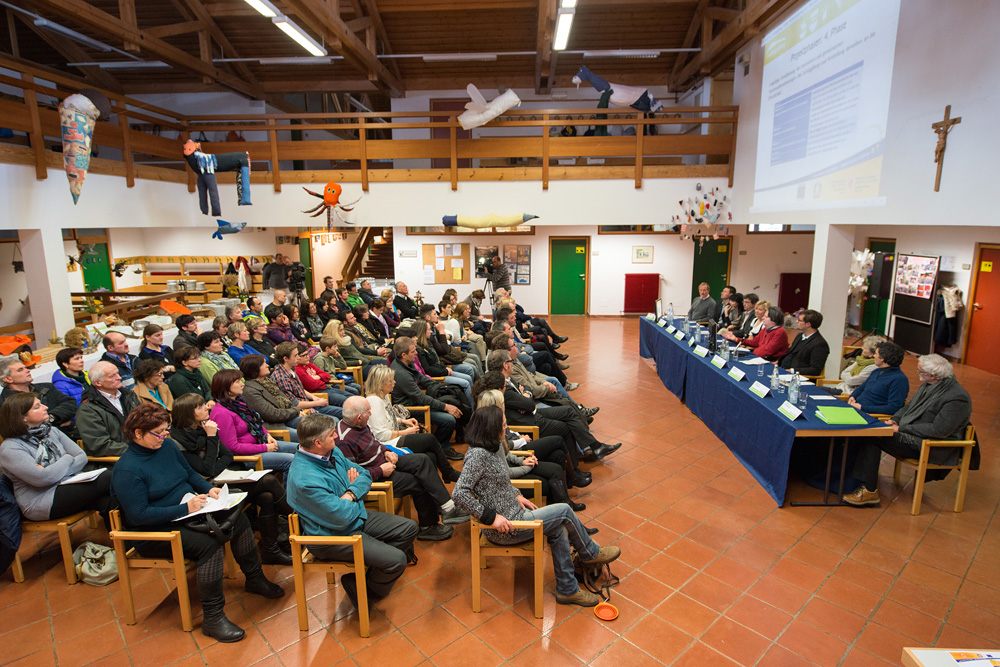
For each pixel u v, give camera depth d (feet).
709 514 13.89
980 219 13.65
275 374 15.72
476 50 35.81
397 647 9.53
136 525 9.53
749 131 26.53
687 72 34.88
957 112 14.26
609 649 9.45
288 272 36.47
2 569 10.90
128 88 37.40
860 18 17.94
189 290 36.83
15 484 10.87
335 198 27.17
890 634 9.73
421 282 43.73
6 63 17.80
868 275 35.09
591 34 34.22
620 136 27.99
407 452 12.89
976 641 9.55
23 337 16.08
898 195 16.46
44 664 9.15
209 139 38.19
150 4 31.32
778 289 42.29
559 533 10.43
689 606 10.50
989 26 13.20
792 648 9.43
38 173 18.93
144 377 12.80
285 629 10.00
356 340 22.80
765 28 24.76
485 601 10.74
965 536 12.87
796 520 13.60
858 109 18.19
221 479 11.09
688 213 28.63
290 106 42.98
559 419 15.97
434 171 28.35
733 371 18.22
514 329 23.27
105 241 37.68
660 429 19.85
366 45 32.17
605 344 34.19
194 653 9.41
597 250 42.86
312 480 9.72
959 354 28.25
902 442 13.88
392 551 9.81
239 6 30.45
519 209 28.68
